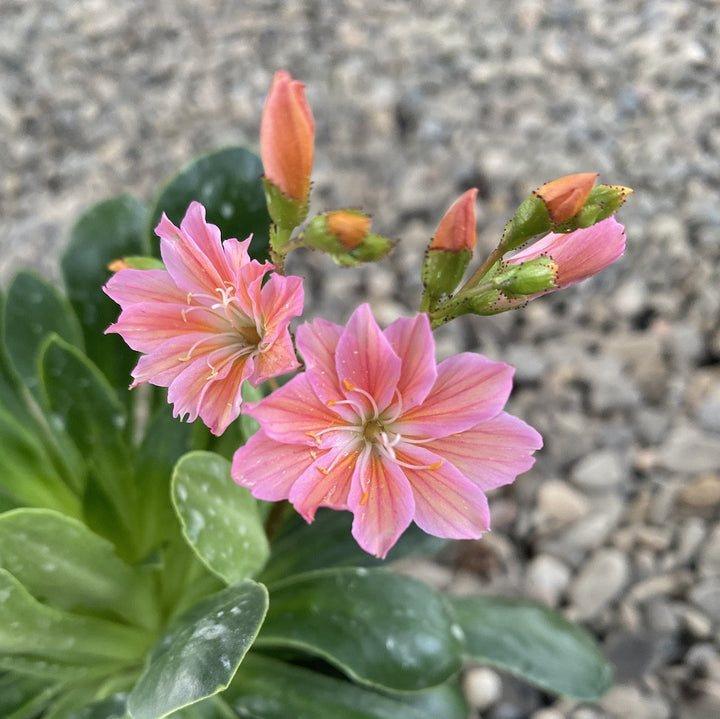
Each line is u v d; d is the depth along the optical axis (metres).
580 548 0.21
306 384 0.09
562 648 0.16
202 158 0.14
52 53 0.36
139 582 0.14
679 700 0.19
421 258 0.27
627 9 0.36
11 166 0.31
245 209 0.14
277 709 0.13
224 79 0.34
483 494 0.09
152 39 0.36
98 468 0.14
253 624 0.10
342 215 0.09
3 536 0.11
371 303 0.27
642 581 0.21
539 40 0.35
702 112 0.31
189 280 0.09
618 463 0.22
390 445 0.09
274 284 0.09
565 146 0.30
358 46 0.35
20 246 0.28
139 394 0.23
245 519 0.12
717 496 0.21
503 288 0.10
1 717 0.13
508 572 0.21
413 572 0.21
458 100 0.32
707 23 0.35
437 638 0.12
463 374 0.09
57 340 0.13
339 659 0.12
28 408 0.16
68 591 0.12
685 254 0.27
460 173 0.30
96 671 0.14
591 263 0.10
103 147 0.32
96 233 0.16
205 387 0.09
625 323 0.26
